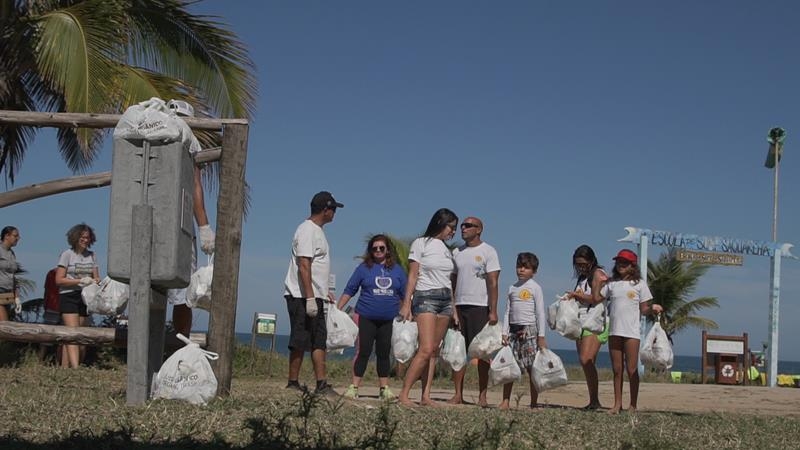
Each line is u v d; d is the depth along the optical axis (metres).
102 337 7.67
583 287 10.52
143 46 17.00
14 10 15.79
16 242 13.22
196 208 8.05
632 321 10.11
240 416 5.96
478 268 10.40
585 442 5.90
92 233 12.80
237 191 7.80
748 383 27.77
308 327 9.59
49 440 4.70
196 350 6.97
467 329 10.48
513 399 12.96
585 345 10.42
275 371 17.17
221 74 17.50
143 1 16.28
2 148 19.47
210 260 8.04
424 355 9.30
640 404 12.86
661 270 33.84
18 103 18.14
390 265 10.84
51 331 7.60
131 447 4.60
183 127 6.94
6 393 6.75
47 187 7.86
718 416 8.54
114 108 14.75
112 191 6.87
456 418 6.76
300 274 9.43
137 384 6.70
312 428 5.53
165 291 7.21
